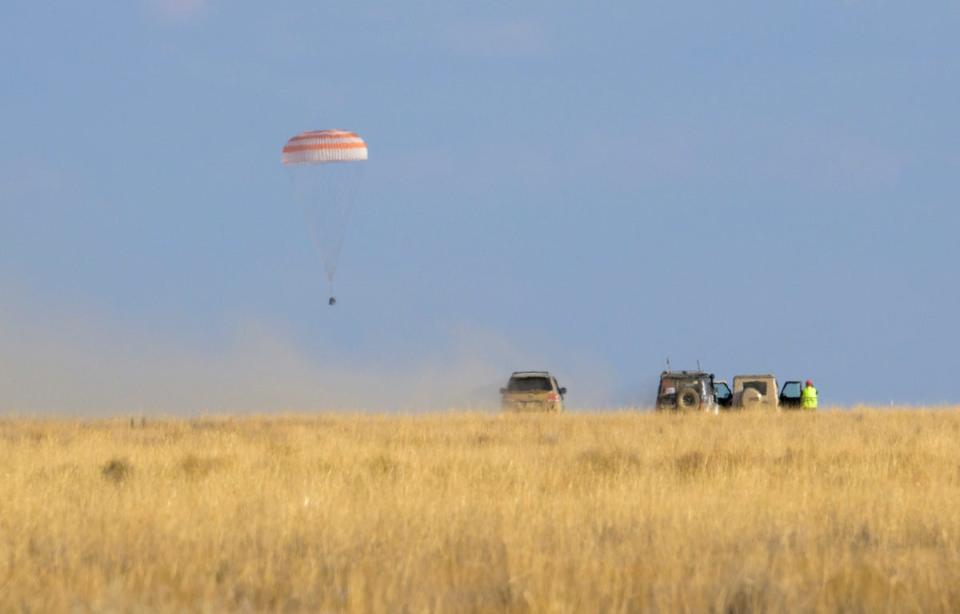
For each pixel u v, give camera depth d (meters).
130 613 36.72
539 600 37.09
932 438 94.94
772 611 36.59
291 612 37.78
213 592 39.16
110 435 107.31
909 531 51.25
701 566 42.00
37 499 56.59
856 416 144.00
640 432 110.06
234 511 53.97
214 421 139.12
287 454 85.25
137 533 48.53
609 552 45.03
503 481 67.00
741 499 57.75
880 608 37.16
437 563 43.53
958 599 37.84
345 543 46.50
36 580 40.53
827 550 45.59
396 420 137.12
